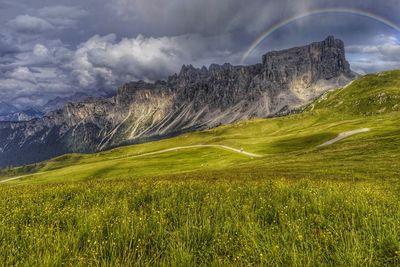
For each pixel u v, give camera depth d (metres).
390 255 7.90
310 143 111.69
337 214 11.09
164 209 12.40
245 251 8.05
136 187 19.98
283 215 11.17
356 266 7.07
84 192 18.88
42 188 22.98
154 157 125.69
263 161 72.06
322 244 8.61
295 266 6.97
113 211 12.38
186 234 9.36
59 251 7.82
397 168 36.41
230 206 12.73
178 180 27.56
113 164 107.69
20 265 7.48
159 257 8.27
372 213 11.00
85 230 9.90
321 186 19.14
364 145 63.84
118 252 8.46
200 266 7.55
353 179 29.33
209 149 135.62
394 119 128.25
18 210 13.28
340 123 144.12
